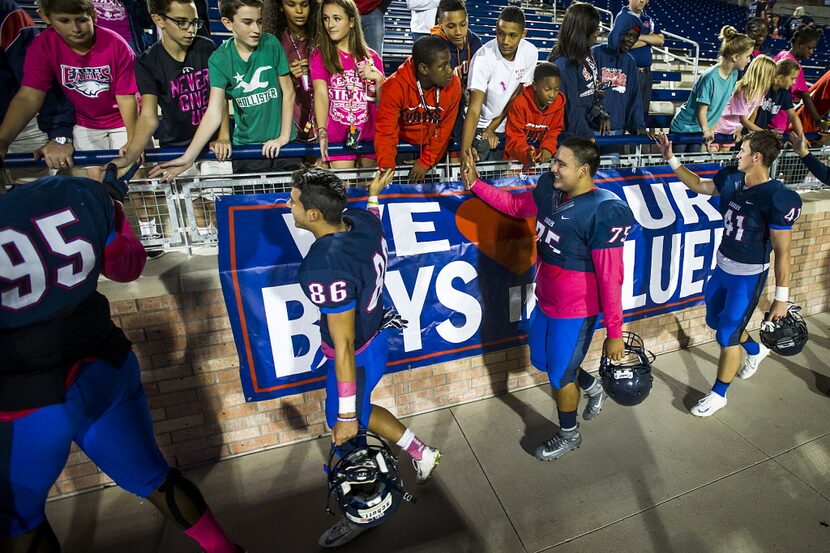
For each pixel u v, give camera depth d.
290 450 2.90
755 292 2.93
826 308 4.65
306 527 2.38
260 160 3.01
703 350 4.00
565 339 2.53
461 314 2.99
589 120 3.74
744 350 3.77
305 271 1.77
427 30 5.44
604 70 3.74
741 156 2.83
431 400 3.21
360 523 1.88
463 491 2.57
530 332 2.78
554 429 3.05
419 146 2.98
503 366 3.35
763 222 2.81
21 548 1.55
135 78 2.83
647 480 2.62
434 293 2.88
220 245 2.48
